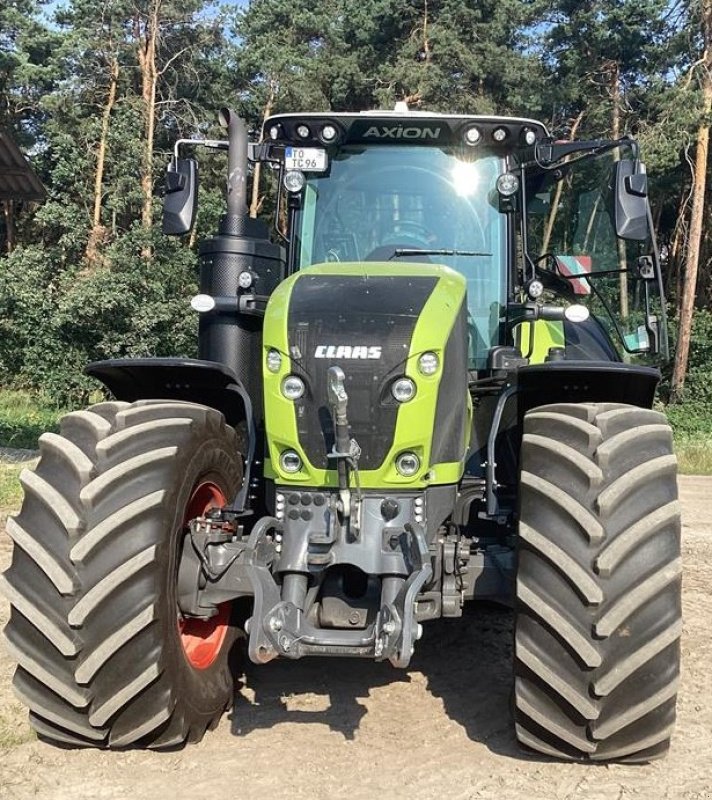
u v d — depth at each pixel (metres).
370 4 37.03
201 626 4.13
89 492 3.47
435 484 3.79
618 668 3.33
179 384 4.40
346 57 36.72
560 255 5.57
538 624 3.42
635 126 31.67
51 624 3.44
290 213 5.18
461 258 5.02
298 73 36.28
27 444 16.36
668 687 3.38
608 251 5.15
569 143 4.86
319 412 3.69
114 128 32.66
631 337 5.24
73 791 3.33
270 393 3.76
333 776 3.48
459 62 34.81
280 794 3.33
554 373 3.87
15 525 3.57
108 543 3.45
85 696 3.47
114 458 3.59
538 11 35.72
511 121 4.97
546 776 3.47
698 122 26.89
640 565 3.36
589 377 3.98
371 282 3.99
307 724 4.00
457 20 35.84
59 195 33.06
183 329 26.70
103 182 33.75
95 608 3.40
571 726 3.44
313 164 5.11
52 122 36.16
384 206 5.12
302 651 3.46
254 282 4.44
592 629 3.34
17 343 26.81
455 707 4.20
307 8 41.34
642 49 32.88
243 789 3.37
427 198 5.10
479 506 4.20
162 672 3.49
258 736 3.86
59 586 3.41
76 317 25.50
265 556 3.63
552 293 5.95
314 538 3.64
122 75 36.38
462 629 5.42
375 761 3.61
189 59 37.38
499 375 4.49
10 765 3.52
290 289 4.00
